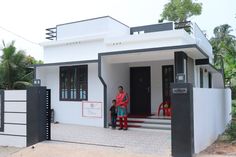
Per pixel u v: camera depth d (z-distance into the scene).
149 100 14.09
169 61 13.69
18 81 19.14
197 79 13.26
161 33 11.49
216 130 10.34
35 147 8.41
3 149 8.86
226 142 9.42
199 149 7.71
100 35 13.29
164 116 12.63
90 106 12.80
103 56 11.91
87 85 12.98
